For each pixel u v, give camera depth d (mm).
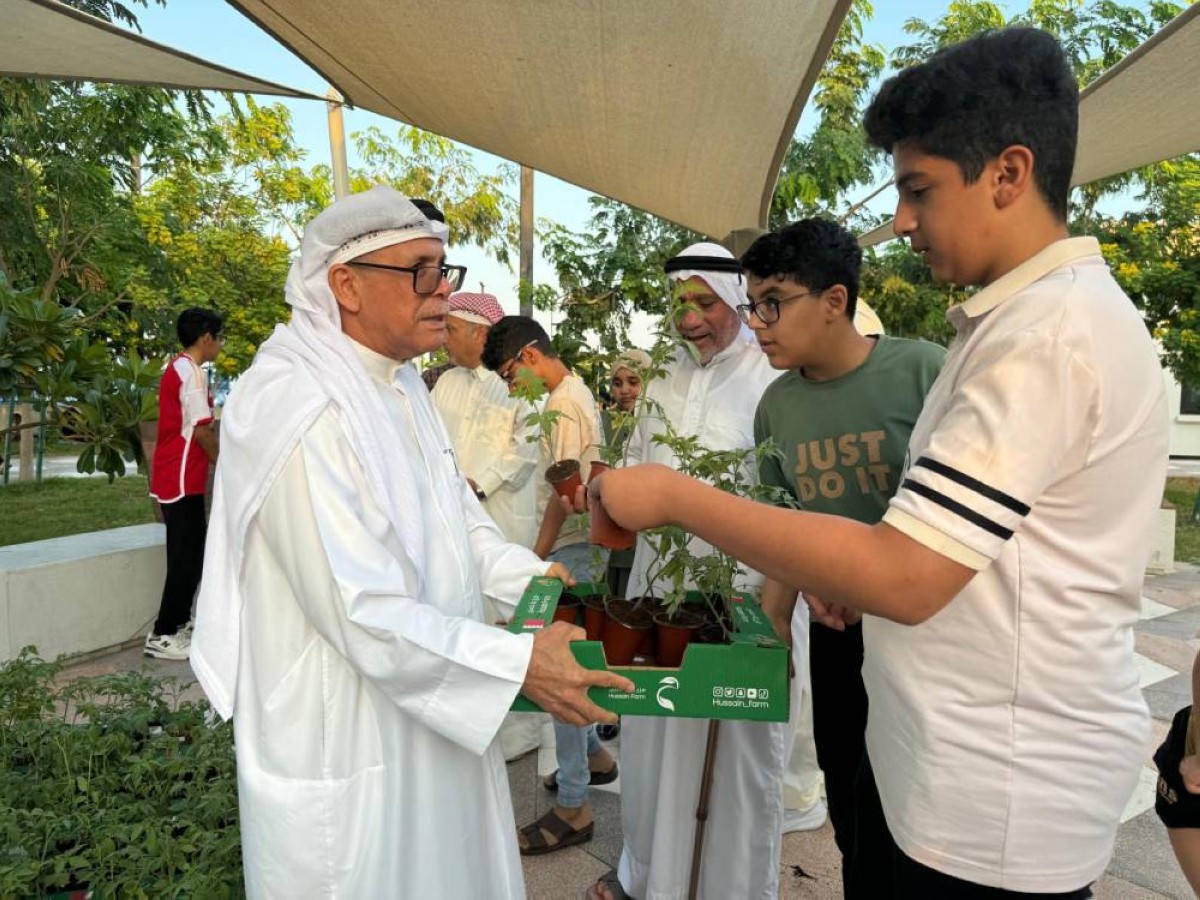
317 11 3064
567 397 3438
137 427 5496
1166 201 11023
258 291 15203
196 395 4719
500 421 3645
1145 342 1147
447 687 1525
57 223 13461
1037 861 1207
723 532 1216
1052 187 1149
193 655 1664
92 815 2221
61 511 10312
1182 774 1752
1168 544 7078
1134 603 1226
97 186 12883
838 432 2082
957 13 11828
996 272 1203
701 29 2803
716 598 1968
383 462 1629
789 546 1147
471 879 1804
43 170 12383
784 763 2318
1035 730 1186
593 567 2133
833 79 10570
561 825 2930
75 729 2531
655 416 2648
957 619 1198
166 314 13750
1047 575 1144
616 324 9242
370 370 1794
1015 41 1123
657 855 2299
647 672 1577
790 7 2529
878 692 1343
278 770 1637
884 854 1759
